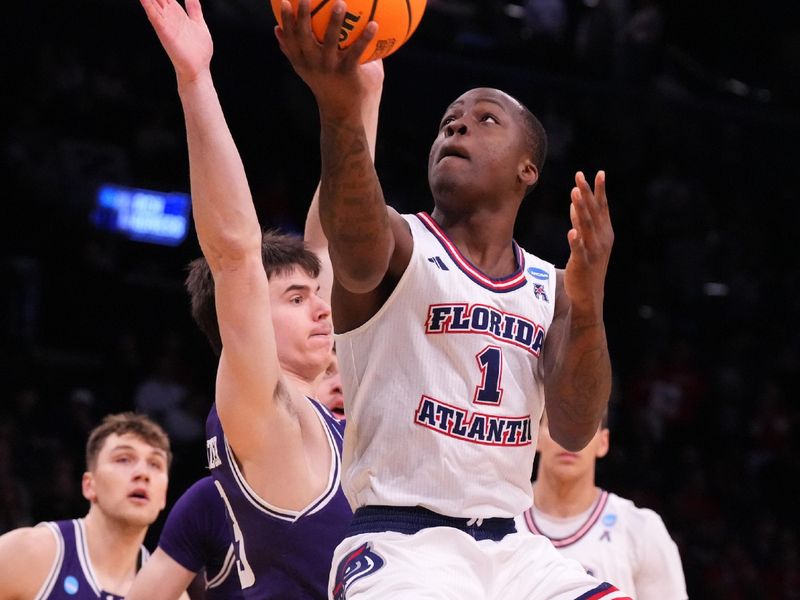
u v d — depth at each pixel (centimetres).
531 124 381
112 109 1678
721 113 1820
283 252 468
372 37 314
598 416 367
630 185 1856
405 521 352
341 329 364
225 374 405
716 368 1739
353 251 331
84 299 1591
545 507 641
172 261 1681
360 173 326
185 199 1684
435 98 1670
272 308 461
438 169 372
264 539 421
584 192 343
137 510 621
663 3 2200
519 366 365
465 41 1797
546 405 370
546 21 1823
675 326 1786
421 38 1716
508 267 376
